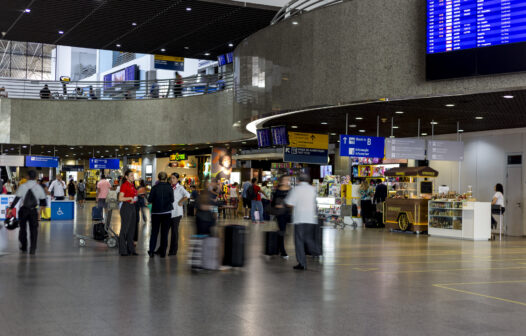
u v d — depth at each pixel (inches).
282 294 295.1
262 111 627.8
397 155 674.2
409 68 512.7
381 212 868.0
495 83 475.5
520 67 464.4
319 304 269.9
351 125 757.3
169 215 446.9
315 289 312.7
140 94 1117.7
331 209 917.8
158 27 999.0
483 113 624.1
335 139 971.9
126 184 454.9
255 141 997.8
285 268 398.3
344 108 598.5
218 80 1053.8
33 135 1112.2
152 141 1087.6
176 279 339.0
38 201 466.6
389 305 271.0
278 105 601.3
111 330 211.2
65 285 310.2
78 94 1153.4
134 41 1110.4
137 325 219.9
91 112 1114.7
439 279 360.8
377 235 732.7
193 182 1451.8
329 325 225.9
